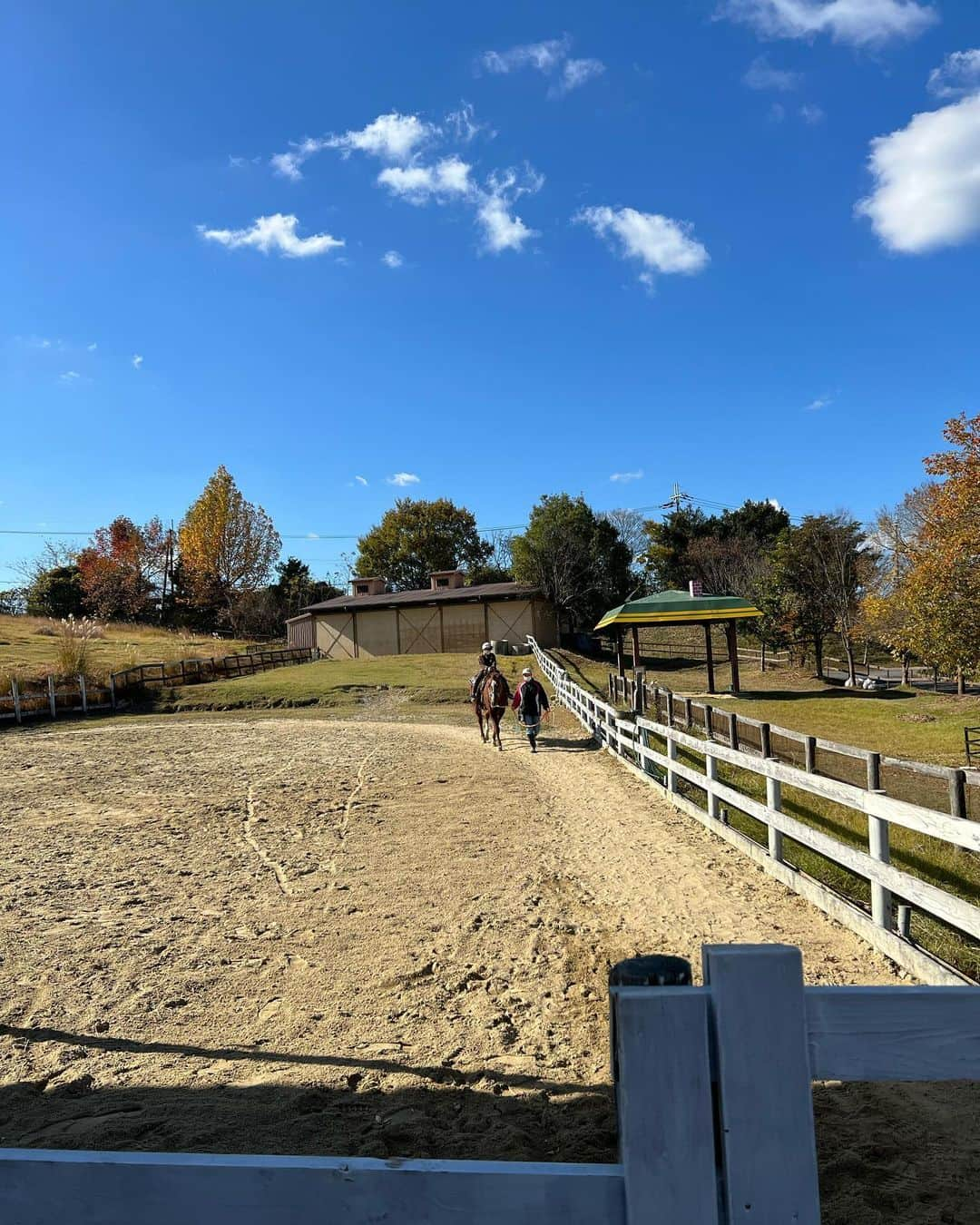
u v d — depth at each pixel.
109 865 8.66
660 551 62.81
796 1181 1.47
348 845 9.29
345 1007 5.09
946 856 7.26
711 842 9.04
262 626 64.75
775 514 63.72
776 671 42.66
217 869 8.41
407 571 71.69
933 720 24.03
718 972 1.50
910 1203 2.93
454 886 7.63
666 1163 1.46
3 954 6.16
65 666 31.20
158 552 69.25
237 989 5.42
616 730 15.73
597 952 5.89
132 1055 4.54
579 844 9.14
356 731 21.70
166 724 25.09
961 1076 1.57
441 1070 4.21
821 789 6.39
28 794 13.03
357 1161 1.49
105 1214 1.50
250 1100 3.95
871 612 33.88
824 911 6.48
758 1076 1.48
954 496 24.59
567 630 54.78
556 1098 3.88
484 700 18.23
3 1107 3.98
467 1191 1.47
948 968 4.73
